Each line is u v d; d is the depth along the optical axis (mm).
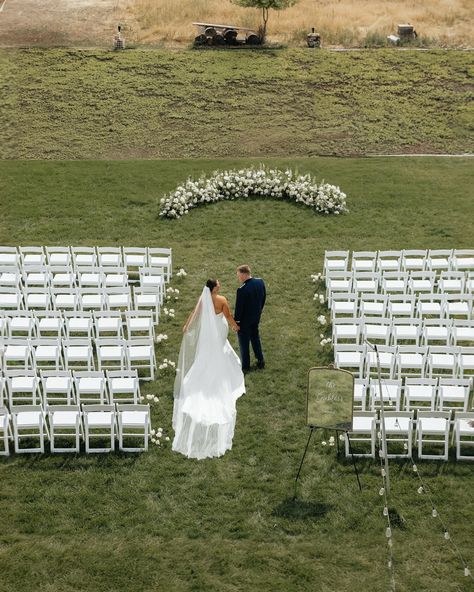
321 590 11555
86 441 14172
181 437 14547
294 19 37094
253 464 13914
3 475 13688
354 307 17938
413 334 17141
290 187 24406
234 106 30797
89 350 16484
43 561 12031
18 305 18578
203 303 15461
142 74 32656
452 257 20031
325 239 22500
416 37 35688
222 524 12648
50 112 30375
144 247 22141
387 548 12211
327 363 16812
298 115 30328
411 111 30594
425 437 14641
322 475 13633
